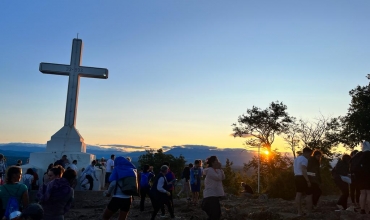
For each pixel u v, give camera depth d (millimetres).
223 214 11398
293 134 38656
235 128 41375
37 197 6160
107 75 22328
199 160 15562
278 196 20453
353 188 12336
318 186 11039
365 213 10086
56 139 20984
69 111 21625
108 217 8023
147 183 13188
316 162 11000
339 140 34250
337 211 10547
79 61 22172
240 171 43375
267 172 38938
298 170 10625
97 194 17359
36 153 20312
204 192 8625
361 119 28141
